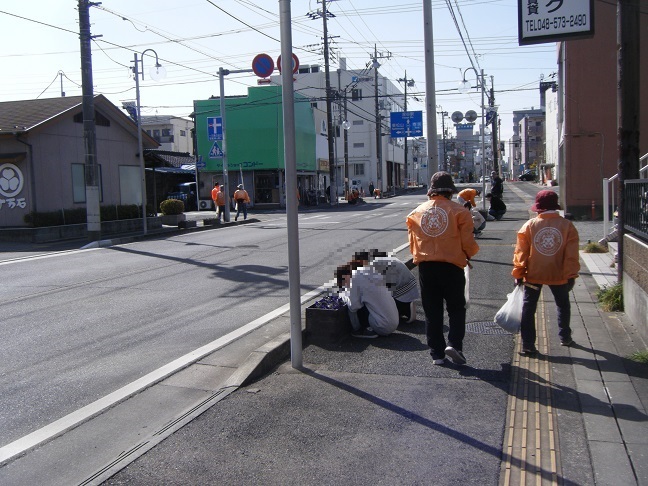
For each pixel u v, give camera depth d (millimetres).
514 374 5703
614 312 7820
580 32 8734
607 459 4004
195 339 7531
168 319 8625
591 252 13258
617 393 5094
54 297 10398
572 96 22281
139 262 14570
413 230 6035
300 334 6098
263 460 4188
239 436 4570
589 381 5406
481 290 9820
